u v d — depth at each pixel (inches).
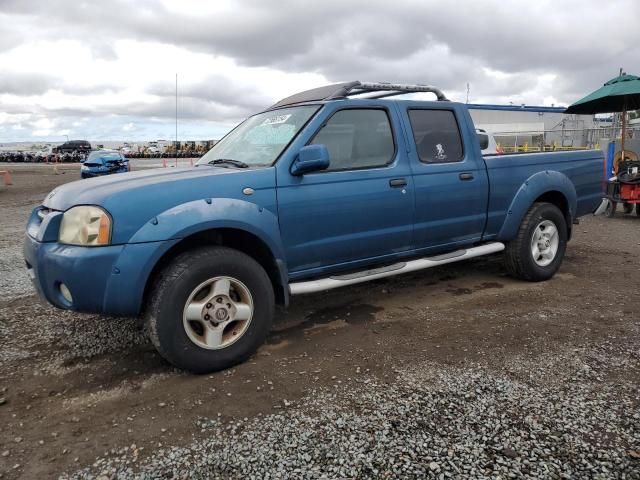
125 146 2945.4
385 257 171.0
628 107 455.2
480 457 94.4
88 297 120.4
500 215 197.6
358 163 162.2
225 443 100.6
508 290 201.0
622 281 211.9
